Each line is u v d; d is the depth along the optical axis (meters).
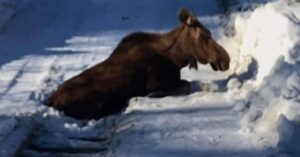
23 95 24.75
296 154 15.48
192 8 41.75
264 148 16.30
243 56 23.41
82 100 21.02
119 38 35.06
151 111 20.05
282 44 20.70
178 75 22.08
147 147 17.11
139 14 40.81
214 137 17.45
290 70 18.88
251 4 36.66
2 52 32.72
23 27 38.16
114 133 19.00
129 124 19.12
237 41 25.58
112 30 37.09
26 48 33.59
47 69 29.30
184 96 21.50
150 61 21.66
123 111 21.02
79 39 35.19
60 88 21.64
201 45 21.58
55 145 18.17
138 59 21.64
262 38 22.45
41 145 18.17
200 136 17.61
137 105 20.69
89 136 19.02
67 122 20.36
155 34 22.27
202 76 24.52
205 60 21.72
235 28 27.72
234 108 19.61
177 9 41.84
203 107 20.11
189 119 19.09
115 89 21.19
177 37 21.77
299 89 18.06
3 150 16.64
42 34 36.53
